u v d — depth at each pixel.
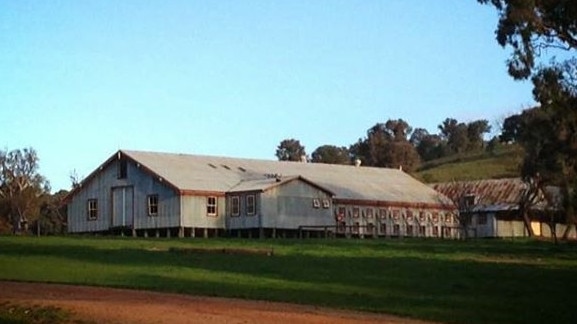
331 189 79.50
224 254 45.28
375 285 33.81
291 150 161.62
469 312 27.06
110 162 76.94
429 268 40.69
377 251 50.50
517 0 53.09
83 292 29.34
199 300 27.62
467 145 195.00
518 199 89.81
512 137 80.44
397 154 153.75
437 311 26.91
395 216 83.00
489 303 29.52
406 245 56.84
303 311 25.59
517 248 56.59
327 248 51.59
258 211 72.38
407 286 33.75
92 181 78.12
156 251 46.81
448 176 144.50
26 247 49.25
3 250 47.31
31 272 35.97
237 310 25.08
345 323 23.36
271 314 24.38
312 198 76.19
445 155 191.25
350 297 29.61
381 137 158.88
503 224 92.38
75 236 65.12
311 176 82.81
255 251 46.81
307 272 37.75
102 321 22.91
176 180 72.62
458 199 86.88
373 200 81.12
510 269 41.28
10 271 36.31
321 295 29.92
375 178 88.56
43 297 27.52
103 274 35.44
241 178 78.06
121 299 27.39
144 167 74.06
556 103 55.44
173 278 34.31
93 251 46.84
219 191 73.75
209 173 77.12
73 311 24.28
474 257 48.62
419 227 84.75
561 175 68.31
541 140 69.00
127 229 74.88
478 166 154.25
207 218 73.06
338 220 78.19
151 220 73.50
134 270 37.25
